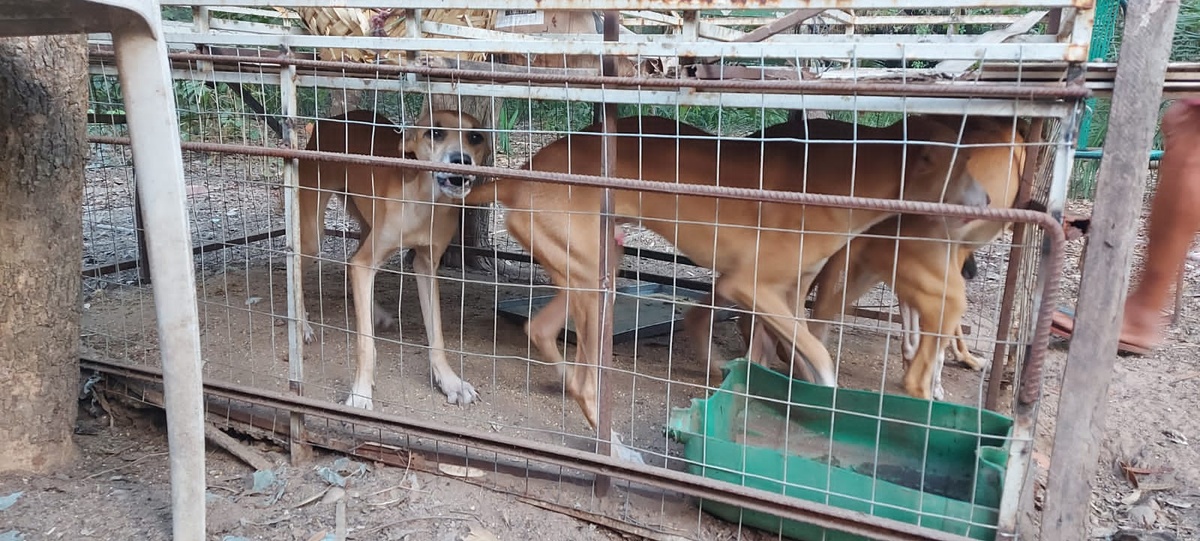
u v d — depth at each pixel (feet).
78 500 8.96
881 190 10.36
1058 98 6.42
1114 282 6.46
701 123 28.25
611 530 8.85
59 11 6.40
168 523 8.52
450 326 15.24
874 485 7.95
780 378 10.68
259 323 14.82
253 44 9.36
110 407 11.21
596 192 10.41
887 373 13.78
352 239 22.22
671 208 10.79
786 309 10.71
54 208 9.05
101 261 18.07
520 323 15.43
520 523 8.86
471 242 19.44
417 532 8.57
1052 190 6.59
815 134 10.69
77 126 9.18
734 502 8.00
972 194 10.07
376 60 10.18
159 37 6.77
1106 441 11.24
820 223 10.42
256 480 9.50
